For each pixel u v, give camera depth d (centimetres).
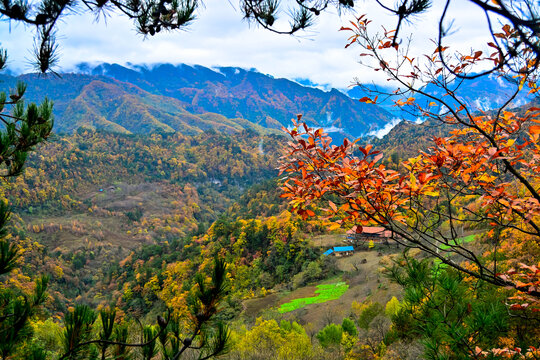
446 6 102
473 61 248
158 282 8738
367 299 3828
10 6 160
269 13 209
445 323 295
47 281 255
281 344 2092
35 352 224
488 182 272
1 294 238
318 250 7169
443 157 256
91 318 241
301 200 265
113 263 14825
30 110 301
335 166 277
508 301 359
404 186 247
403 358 934
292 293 5822
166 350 247
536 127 223
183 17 200
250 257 8538
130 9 194
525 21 85
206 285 244
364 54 280
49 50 184
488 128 300
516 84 240
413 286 313
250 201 16062
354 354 2006
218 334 247
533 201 252
